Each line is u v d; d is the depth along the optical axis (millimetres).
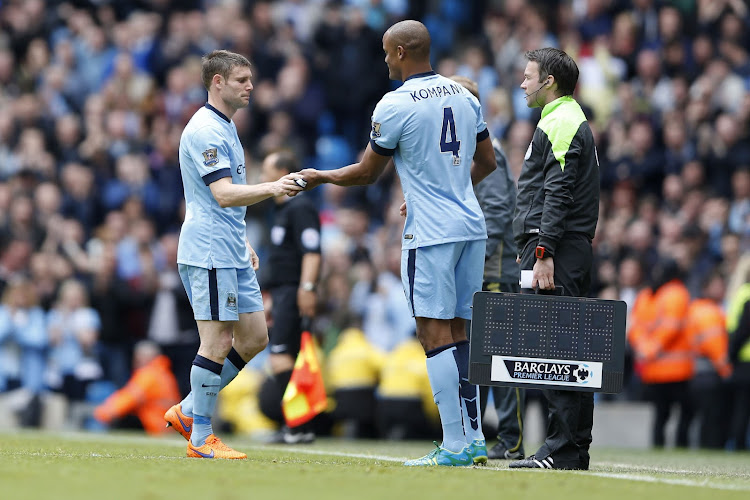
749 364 36281
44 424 45031
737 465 25359
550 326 19688
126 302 46312
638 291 39844
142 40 59438
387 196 53125
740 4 47906
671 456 30438
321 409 30969
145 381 43562
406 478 16656
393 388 38688
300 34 61594
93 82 59562
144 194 53250
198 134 20750
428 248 19984
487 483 16125
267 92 56844
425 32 20484
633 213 44000
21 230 49656
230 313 20875
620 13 52094
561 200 20188
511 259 25438
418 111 20062
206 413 21078
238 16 59500
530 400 39781
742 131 43656
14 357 45219
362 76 57062
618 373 19734
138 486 14578
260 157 53469
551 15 54812
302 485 15258
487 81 53000
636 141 45750
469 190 20484
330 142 55812
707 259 40719
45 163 54062
